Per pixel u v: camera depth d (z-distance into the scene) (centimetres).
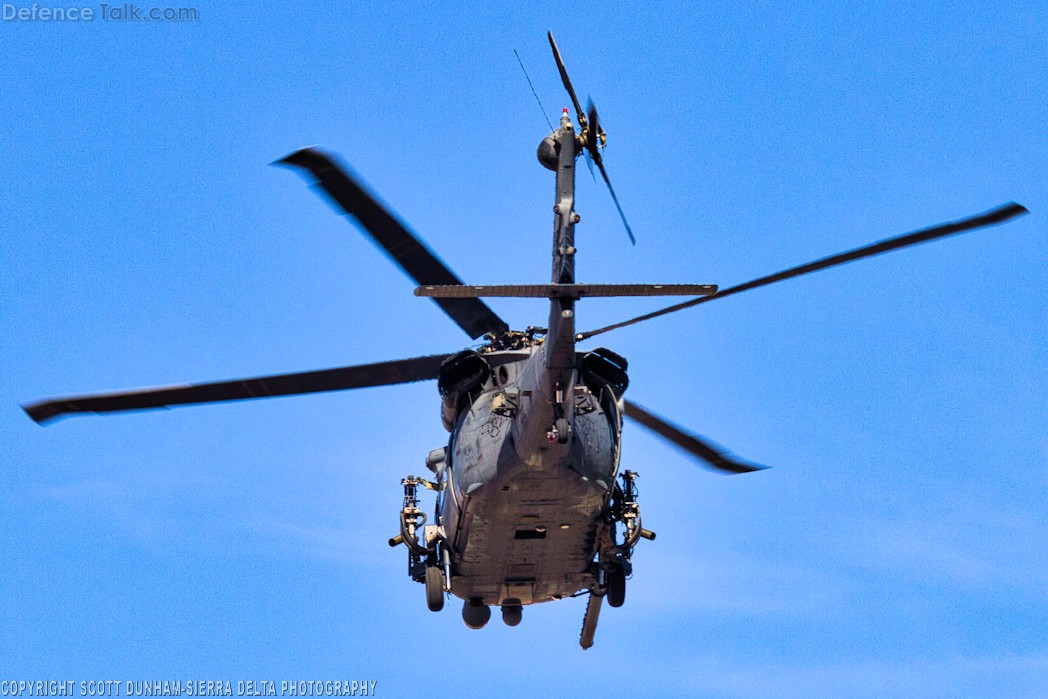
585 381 7381
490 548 7612
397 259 7375
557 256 6456
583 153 6556
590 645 8344
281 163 6762
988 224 6538
